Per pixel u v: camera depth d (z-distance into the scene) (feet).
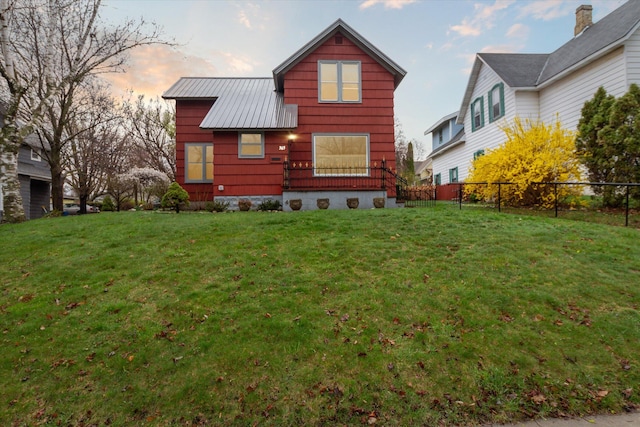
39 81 37.52
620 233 20.03
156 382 9.09
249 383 9.04
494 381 9.14
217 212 34.91
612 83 35.70
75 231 22.85
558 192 30.17
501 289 13.61
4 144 30.25
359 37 41.68
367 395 8.72
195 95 46.24
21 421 8.02
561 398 8.70
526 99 47.32
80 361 9.87
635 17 34.91
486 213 27.94
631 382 9.15
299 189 37.70
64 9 34.27
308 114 42.09
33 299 13.34
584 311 12.16
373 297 13.19
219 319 11.80
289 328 11.21
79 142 52.54
